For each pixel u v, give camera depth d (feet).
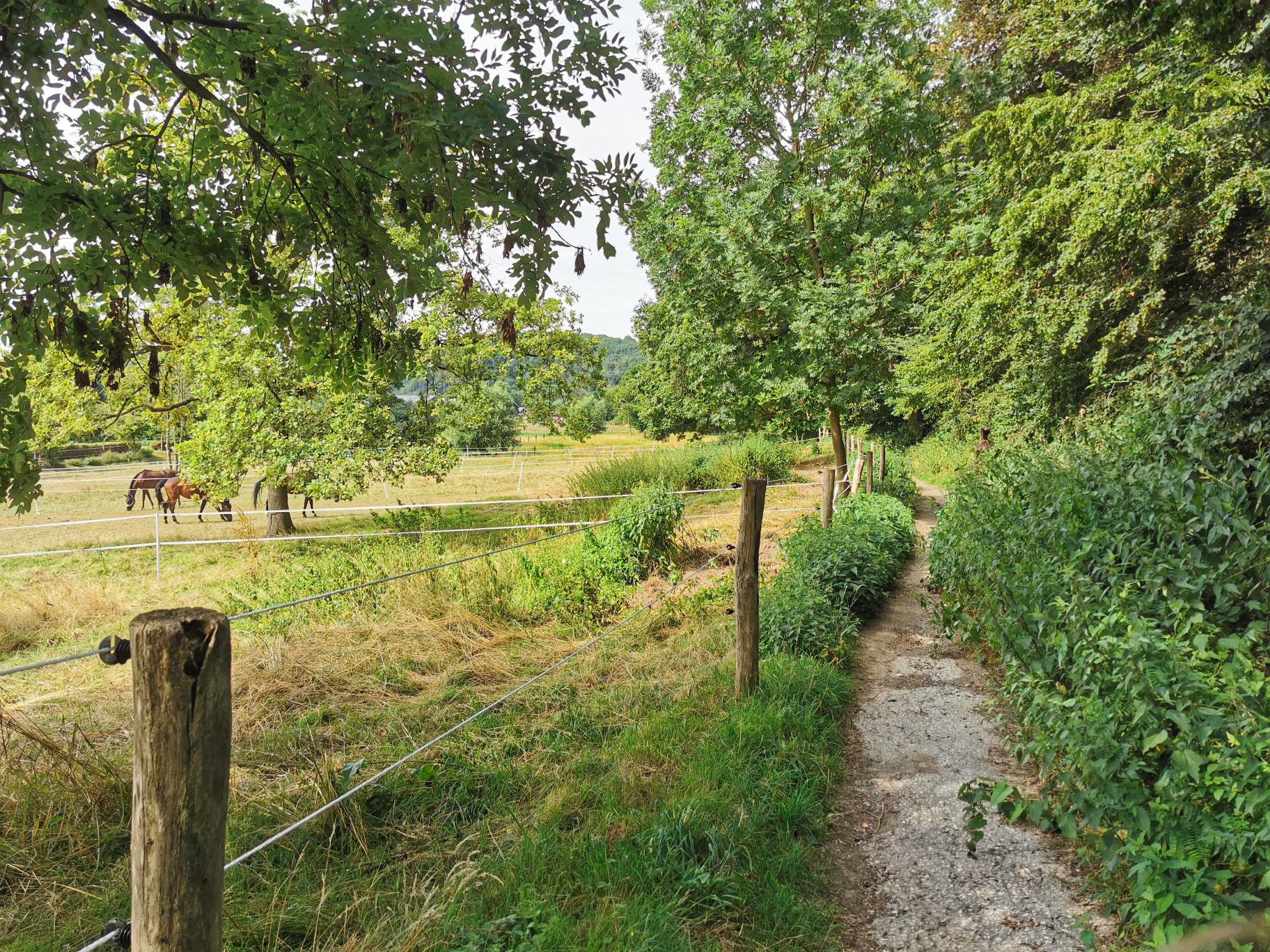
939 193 50.21
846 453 73.05
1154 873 8.14
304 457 47.11
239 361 45.14
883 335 50.83
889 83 49.55
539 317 58.08
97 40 12.57
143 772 4.93
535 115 12.36
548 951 8.93
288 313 15.62
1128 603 12.32
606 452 133.28
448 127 11.00
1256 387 19.15
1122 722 9.73
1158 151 26.02
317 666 19.06
